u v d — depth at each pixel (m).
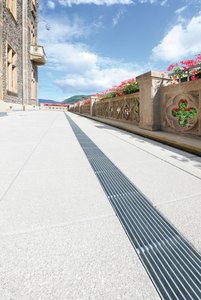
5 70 12.15
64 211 1.61
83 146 4.16
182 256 1.18
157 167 2.86
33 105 21.98
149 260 1.14
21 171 2.52
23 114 13.62
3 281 0.96
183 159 3.30
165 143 4.59
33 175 2.39
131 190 2.07
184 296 0.93
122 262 1.11
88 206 1.71
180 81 5.20
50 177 2.34
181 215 1.61
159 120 5.86
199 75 4.42
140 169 2.76
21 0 16.47
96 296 0.90
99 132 6.39
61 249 1.19
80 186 2.12
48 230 1.36
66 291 0.92
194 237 1.35
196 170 2.73
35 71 23.19
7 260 1.09
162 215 1.61
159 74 5.73
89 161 3.07
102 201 1.81
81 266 1.07
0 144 4.09
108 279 1.00
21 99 16.95
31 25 20.31
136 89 7.43
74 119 12.32
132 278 1.01
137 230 1.41
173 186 2.19
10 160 2.98
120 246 1.24
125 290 0.94
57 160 3.06
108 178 2.39
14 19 14.10
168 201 1.85
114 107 9.88
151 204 1.79
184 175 2.54
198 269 1.09
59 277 1.00
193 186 2.19
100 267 1.07
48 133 5.75
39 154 3.38
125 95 8.25
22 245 1.21
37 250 1.17
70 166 2.79
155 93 5.76
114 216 1.58
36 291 0.92
